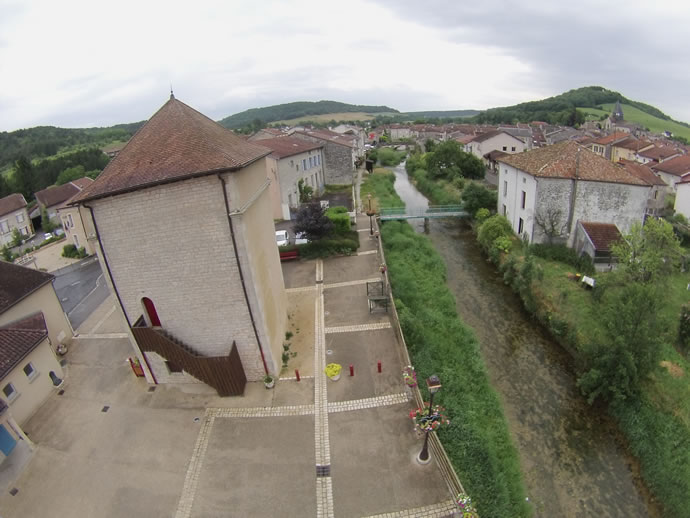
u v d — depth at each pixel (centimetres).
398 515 1179
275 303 1859
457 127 11688
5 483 1355
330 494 1248
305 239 3145
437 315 2273
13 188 7331
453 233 3959
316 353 1894
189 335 1638
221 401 1641
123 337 2202
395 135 13425
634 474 1452
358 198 4775
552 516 1329
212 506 1234
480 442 1422
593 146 6731
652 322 1650
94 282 3144
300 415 1547
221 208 1402
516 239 3306
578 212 2873
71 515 1239
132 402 1673
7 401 1554
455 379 1767
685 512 1276
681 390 1647
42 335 1744
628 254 2270
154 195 1402
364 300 2350
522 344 2153
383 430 1461
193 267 1508
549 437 1608
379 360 1825
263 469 1340
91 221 1473
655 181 3812
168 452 1427
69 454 1450
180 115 1546
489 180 5512
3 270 2014
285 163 4072
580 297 2295
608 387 1675
